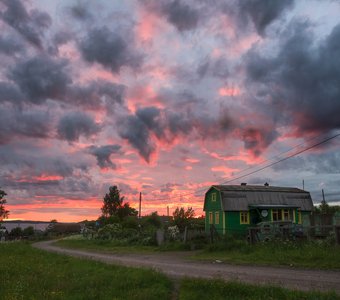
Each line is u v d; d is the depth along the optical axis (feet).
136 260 83.87
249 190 147.33
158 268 62.54
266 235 87.35
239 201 142.41
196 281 44.83
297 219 146.41
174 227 131.54
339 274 50.29
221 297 38.63
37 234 311.88
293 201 149.07
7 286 47.50
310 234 80.79
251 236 89.30
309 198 152.76
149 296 40.04
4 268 64.13
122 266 64.59
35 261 78.13
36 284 48.32
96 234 192.24
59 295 41.57
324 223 125.90
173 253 99.50
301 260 63.52
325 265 57.62
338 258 59.67
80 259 79.51
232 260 72.08
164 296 41.06
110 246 139.95
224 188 146.20
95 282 48.47
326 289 40.37
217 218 144.77
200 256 85.20
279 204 145.89
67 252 117.19
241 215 141.69
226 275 53.57
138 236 140.97
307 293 36.65
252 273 54.39
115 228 192.24
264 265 63.00
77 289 45.80
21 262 74.79
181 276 54.44
